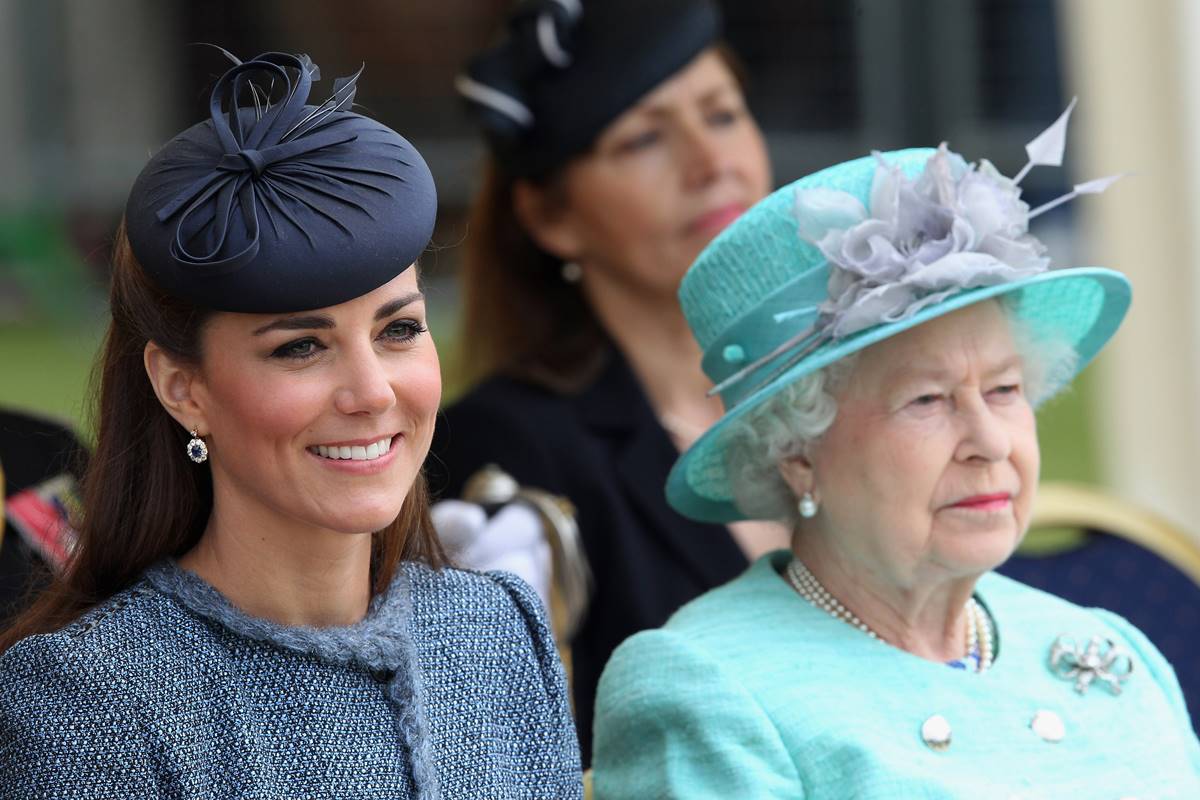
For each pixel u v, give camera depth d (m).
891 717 9.95
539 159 15.90
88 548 8.95
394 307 8.40
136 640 8.50
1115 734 10.27
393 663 8.93
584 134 15.64
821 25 42.81
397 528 9.33
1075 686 10.43
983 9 41.91
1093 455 32.16
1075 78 19.41
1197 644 14.21
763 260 10.21
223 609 8.67
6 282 44.38
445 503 13.54
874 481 9.94
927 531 9.91
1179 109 17.50
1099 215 18.41
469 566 10.34
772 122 43.16
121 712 8.29
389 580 9.33
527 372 15.80
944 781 9.64
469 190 39.59
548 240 16.22
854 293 9.73
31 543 11.27
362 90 47.03
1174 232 17.80
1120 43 17.67
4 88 47.62
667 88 15.64
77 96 48.25
